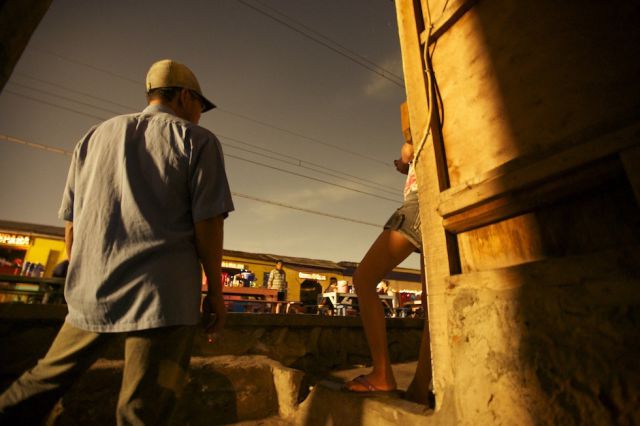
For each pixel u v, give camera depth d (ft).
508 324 2.73
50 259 33.40
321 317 9.87
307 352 9.29
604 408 2.10
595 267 2.26
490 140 3.36
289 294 46.50
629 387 2.00
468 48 3.78
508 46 3.33
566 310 2.38
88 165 3.56
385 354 4.74
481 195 3.17
